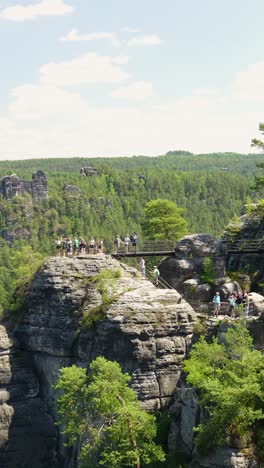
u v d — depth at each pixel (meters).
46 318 57.12
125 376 44.72
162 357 51.19
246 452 37.94
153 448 42.97
